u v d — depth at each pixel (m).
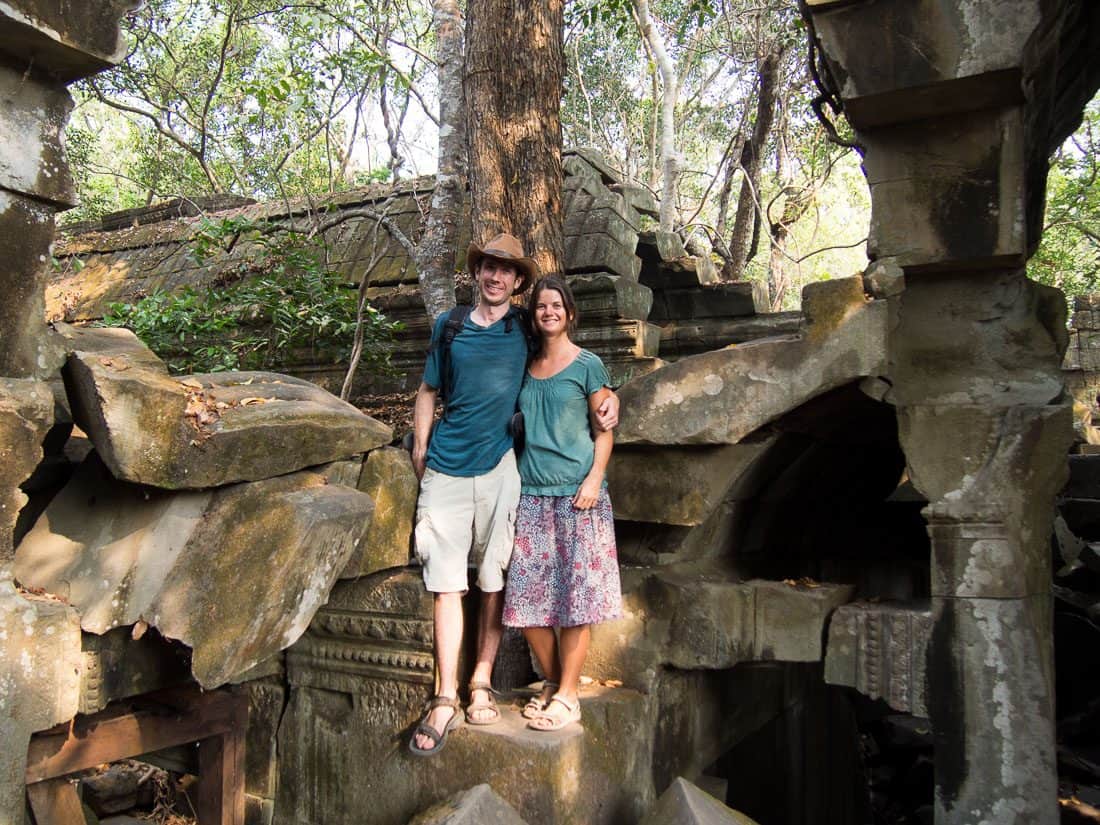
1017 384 3.35
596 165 7.00
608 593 3.23
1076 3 3.33
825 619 3.47
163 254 9.02
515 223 4.41
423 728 3.22
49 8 2.33
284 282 6.69
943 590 3.23
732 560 4.25
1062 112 4.62
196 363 6.67
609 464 3.72
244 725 3.33
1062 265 13.09
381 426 3.22
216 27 12.55
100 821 4.21
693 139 16.16
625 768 3.35
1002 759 3.10
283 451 2.81
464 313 3.33
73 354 2.55
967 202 3.17
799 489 4.39
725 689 4.31
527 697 3.63
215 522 2.63
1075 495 8.29
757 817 4.80
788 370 3.30
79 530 2.75
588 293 6.18
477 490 3.23
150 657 2.76
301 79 7.53
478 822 2.79
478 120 4.46
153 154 14.21
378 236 7.58
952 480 3.28
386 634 3.55
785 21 10.85
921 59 2.95
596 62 16.11
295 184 12.73
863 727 7.18
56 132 2.57
